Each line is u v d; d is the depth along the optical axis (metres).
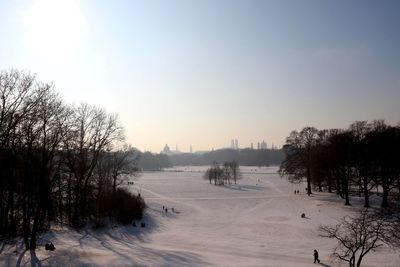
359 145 71.12
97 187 62.16
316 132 92.62
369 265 33.62
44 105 34.81
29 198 36.19
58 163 43.12
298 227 55.19
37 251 34.16
